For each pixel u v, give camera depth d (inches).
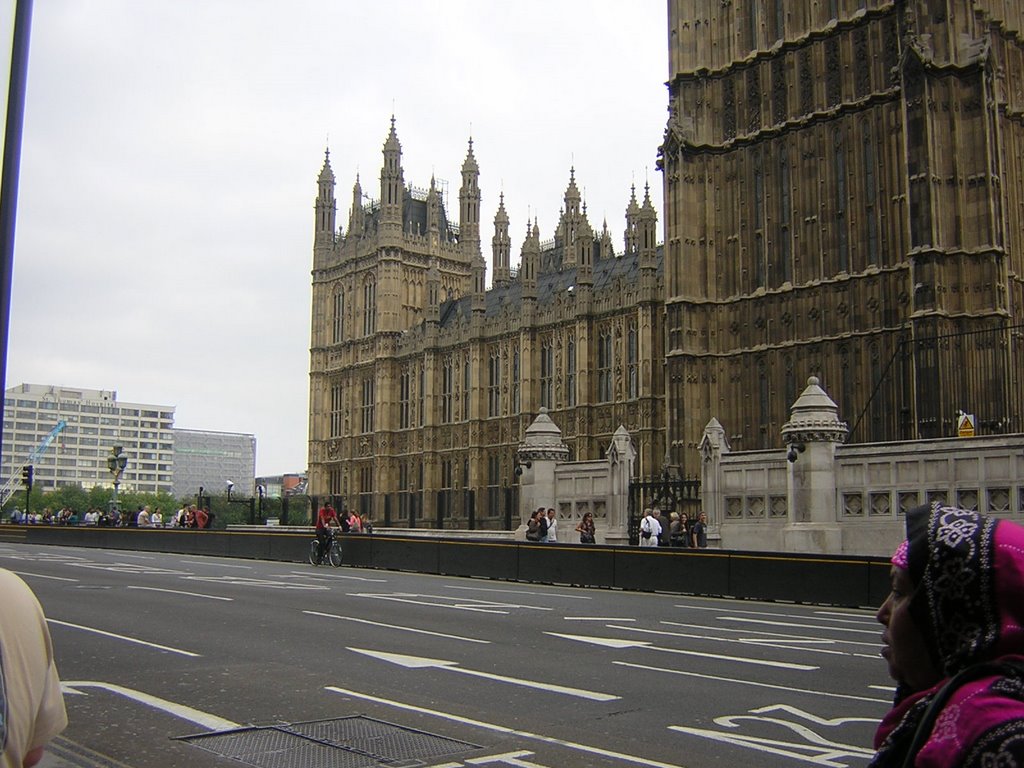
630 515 1429.6
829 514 1170.0
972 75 1520.7
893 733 106.9
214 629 658.2
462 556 1285.7
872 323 1659.7
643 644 609.3
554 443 1544.0
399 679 487.5
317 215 3631.9
